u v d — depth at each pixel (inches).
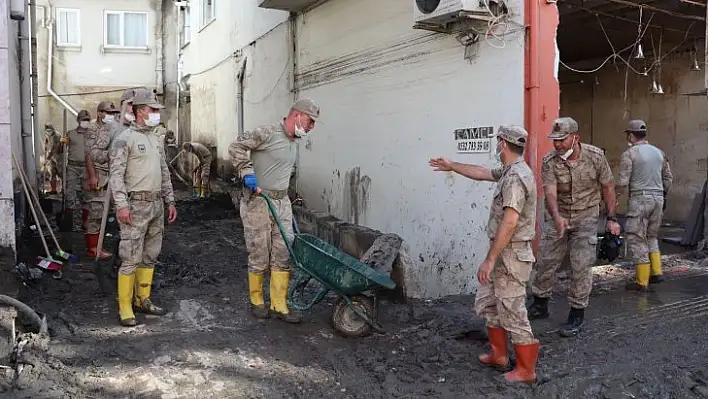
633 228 267.3
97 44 846.5
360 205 392.2
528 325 171.9
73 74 840.3
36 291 248.5
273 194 223.1
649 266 266.2
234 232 441.7
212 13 745.6
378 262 249.3
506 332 181.5
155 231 230.4
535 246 251.0
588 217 210.7
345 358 195.3
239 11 636.7
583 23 390.0
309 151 474.3
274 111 546.9
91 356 188.2
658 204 267.1
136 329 216.4
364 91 382.3
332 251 227.1
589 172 208.7
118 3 851.4
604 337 206.8
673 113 470.0
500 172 180.9
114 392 165.9
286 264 227.1
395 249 260.1
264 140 216.4
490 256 165.2
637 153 265.9
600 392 169.8
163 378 174.9
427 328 218.8
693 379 174.2
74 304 241.0
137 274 232.5
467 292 286.0
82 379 170.6
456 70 291.6
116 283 269.9
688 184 463.5
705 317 226.7
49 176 652.1
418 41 321.7
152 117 221.3
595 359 188.2
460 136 289.7
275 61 539.8
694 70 450.0
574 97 551.5
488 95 270.5
